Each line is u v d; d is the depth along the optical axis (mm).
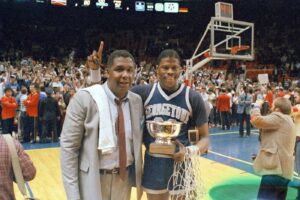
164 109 2633
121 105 2393
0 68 15953
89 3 24016
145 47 27531
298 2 25438
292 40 26547
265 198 3934
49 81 12742
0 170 2215
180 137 2645
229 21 11312
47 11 25969
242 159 8281
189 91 2680
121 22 27828
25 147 9641
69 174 2266
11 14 25188
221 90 13867
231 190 5719
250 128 12539
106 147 2266
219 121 14023
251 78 22375
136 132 2420
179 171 2566
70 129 2283
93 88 2342
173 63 2582
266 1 25672
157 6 24828
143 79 12188
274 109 4059
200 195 2572
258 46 26750
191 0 24688
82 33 27094
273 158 3867
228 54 11172
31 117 10352
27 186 5941
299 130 5090
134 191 5543
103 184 2334
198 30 27875
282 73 23250
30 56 23531
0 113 10898
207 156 8555
